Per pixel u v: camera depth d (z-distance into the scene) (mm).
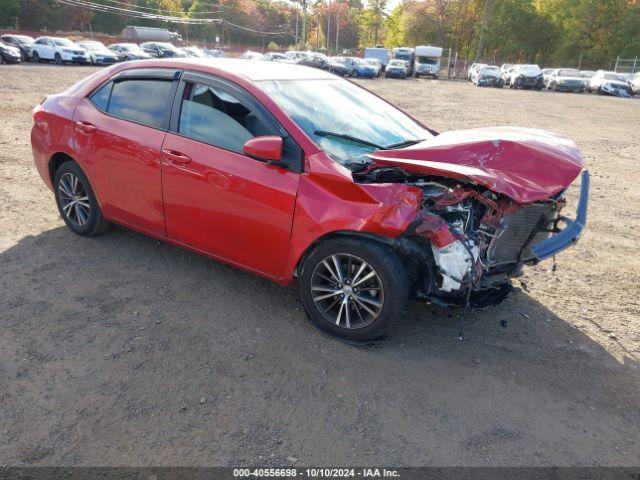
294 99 3867
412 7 77688
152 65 4289
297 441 2652
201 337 3492
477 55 67625
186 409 2828
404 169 3303
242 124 3699
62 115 4680
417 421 2836
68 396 2871
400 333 3676
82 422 2695
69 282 4129
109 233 5086
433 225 3133
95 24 91000
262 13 122000
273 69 4285
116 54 35594
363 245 3244
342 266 3436
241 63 4305
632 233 6133
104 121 4383
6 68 26375
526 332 3795
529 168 3416
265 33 116875
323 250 3395
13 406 2777
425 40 77250
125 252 4707
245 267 3844
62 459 2465
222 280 4297
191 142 3867
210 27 109438
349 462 2537
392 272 3199
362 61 42281
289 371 3193
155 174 4051
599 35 62469
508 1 70250
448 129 14273
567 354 3543
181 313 3773
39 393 2881
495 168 3398
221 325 3646
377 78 42781
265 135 3588
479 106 21469
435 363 3355
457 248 3146
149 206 4199
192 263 4562
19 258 4496
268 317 3779
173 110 4027
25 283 4070
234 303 3949
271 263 3668
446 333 3719
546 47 71188
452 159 3443
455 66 54875
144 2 103688
